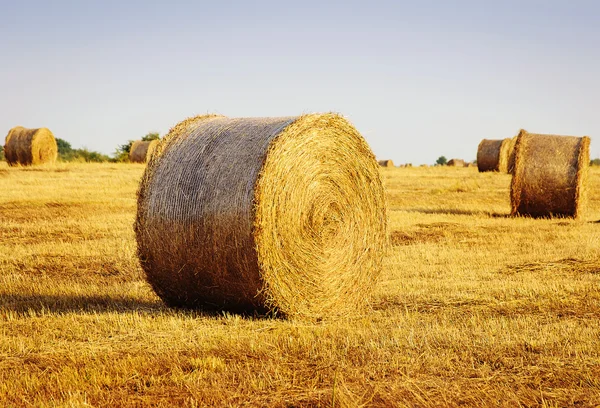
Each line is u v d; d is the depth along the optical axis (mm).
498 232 17516
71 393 6168
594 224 19219
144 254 9703
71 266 12953
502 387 6340
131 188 27016
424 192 29250
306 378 6617
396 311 9695
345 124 10016
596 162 67438
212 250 9047
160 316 9172
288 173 9141
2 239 15586
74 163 40250
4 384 6348
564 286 11070
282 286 9102
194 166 9391
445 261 13625
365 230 10352
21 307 9688
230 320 9039
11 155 37688
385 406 5934
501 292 10703
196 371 6734
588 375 6641
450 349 7488
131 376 6645
